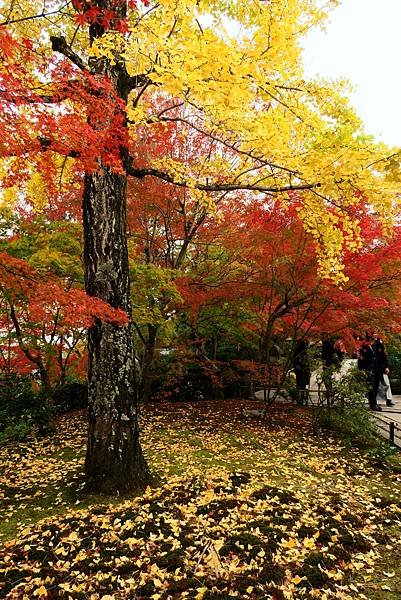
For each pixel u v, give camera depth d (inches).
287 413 402.6
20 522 180.9
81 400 473.7
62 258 271.6
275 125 168.6
